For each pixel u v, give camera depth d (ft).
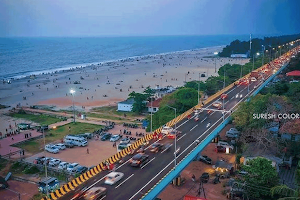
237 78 597.52
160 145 226.99
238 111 271.69
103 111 476.95
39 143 344.28
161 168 195.62
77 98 570.05
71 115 455.22
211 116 307.37
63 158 300.61
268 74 519.60
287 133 254.68
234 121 270.26
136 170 193.16
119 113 463.42
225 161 258.78
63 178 258.16
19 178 261.24
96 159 296.30
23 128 392.88
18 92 640.58
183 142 240.53
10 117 454.40
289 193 156.15
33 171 275.18
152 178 181.98
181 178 229.86
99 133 369.50
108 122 411.75
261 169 193.26
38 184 248.32
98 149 323.98
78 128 394.52
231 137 300.61
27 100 563.48
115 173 182.50
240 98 373.81
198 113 318.65
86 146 333.83
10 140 350.84
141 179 180.86
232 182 213.66
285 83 405.18
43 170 273.95
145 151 224.33
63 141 344.49
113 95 590.55
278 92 380.17
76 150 322.75
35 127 398.42
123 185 173.78
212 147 295.69
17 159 298.76
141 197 160.35
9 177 261.44
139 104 449.89
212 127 274.16
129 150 223.92
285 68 585.63
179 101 348.38
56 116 450.30
